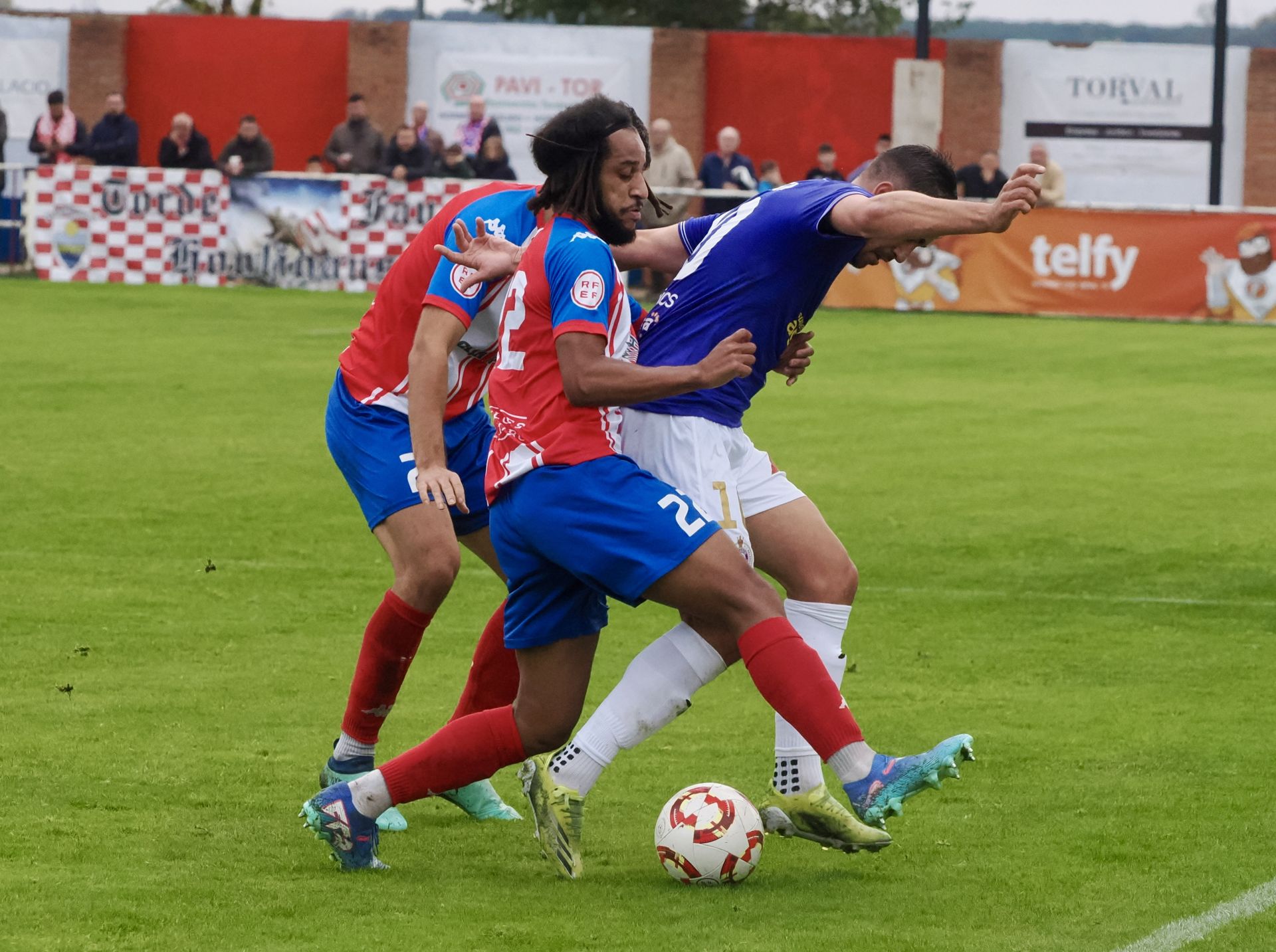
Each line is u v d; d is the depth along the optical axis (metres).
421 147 68.12
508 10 135.88
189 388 45.03
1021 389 48.78
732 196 70.19
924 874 14.16
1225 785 16.81
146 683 20.19
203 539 28.69
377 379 16.81
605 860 14.62
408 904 13.27
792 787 14.76
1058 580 27.03
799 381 49.47
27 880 13.52
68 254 67.50
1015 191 13.29
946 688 20.75
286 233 67.12
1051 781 16.94
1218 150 88.38
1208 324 65.12
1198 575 27.39
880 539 29.77
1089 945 12.34
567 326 13.52
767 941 12.42
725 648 14.48
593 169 14.12
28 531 28.86
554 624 14.13
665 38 96.75
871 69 99.06
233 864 14.19
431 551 16.08
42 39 96.06
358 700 15.96
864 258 15.17
